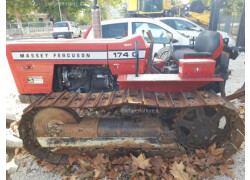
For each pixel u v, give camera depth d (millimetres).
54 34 15734
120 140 2422
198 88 2533
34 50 2424
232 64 7312
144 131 2391
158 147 2436
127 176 2314
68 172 2416
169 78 2354
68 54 2436
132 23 5328
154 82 2414
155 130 2391
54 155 2588
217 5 3705
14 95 4844
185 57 2896
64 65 2564
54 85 2625
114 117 2619
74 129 2395
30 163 2594
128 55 2438
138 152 2578
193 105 2219
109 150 2557
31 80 2531
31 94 2617
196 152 2541
